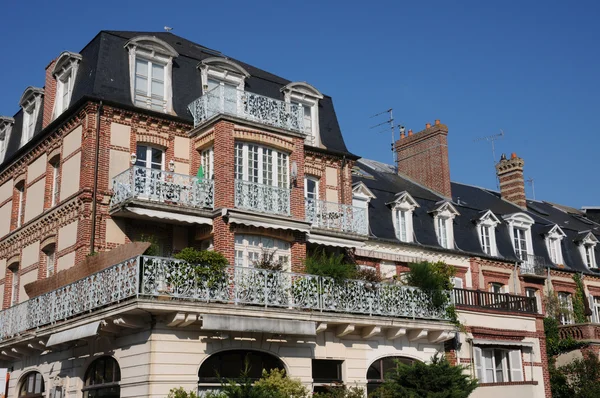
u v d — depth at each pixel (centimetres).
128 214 1741
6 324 1983
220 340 1587
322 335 1784
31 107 2261
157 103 1959
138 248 1500
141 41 1961
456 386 1653
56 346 1775
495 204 3281
